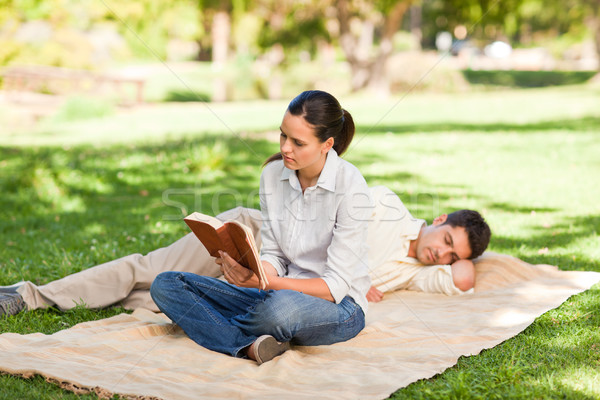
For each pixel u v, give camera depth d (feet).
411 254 11.87
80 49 67.67
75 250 14.78
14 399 7.20
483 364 8.36
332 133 8.27
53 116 49.67
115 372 7.75
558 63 131.44
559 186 23.00
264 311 8.32
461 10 64.34
